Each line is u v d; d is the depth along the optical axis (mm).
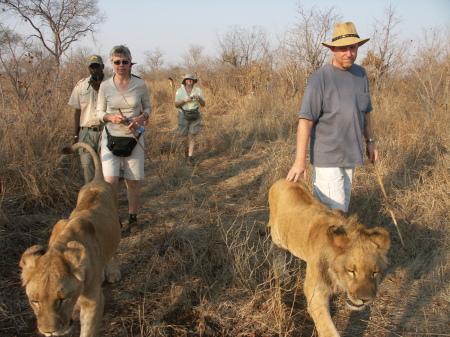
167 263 4055
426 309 3545
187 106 8094
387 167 5879
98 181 3877
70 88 8008
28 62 7578
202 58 20812
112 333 3191
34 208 5230
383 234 2811
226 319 3402
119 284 3830
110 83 4691
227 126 9859
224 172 7305
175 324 3342
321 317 2928
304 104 3648
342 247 2787
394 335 3271
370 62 10859
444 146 6191
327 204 3836
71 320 2662
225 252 4266
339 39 3543
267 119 9781
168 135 9641
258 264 4180
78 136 5590
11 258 4082
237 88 14750
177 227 4805
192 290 3693
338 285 2863
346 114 3639
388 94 9914
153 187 6422
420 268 4129
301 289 3789
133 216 4965
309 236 3199
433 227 4520
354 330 3354
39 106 6586
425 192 5039
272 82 13211
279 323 3230
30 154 5617
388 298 3723
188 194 5988
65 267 2514
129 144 4625
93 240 2980
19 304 3432
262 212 5445
